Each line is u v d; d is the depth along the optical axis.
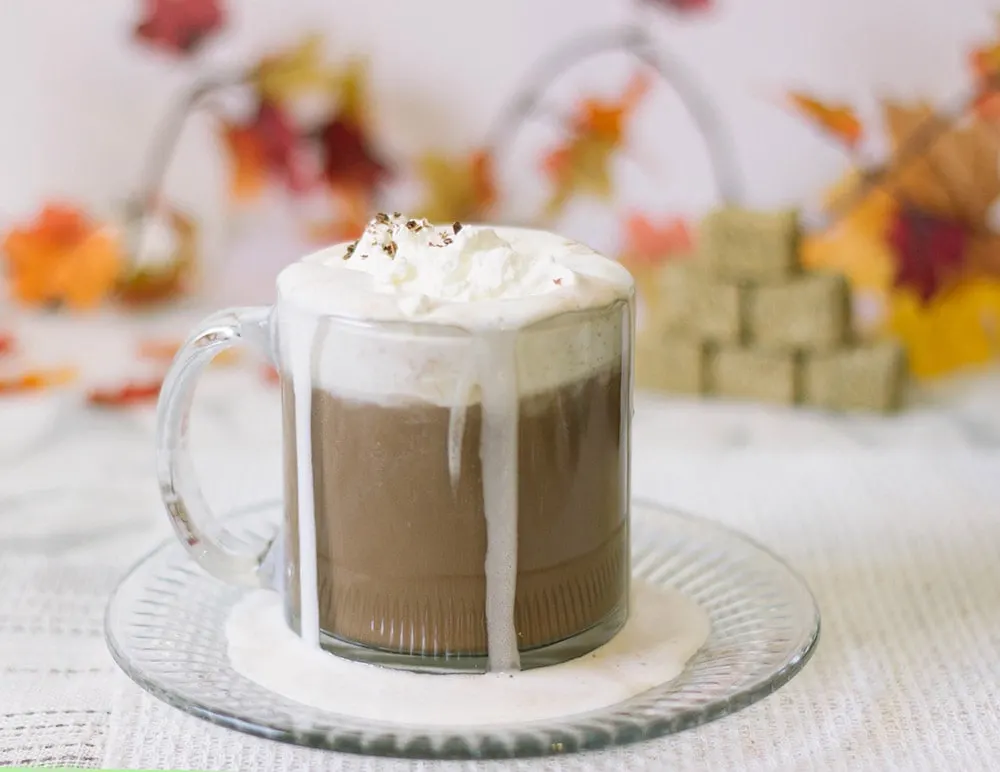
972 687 0.56
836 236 0.92
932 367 0.90
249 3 0.92
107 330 0.91
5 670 0.56
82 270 0.94
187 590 0.59
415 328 0.52
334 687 0.53
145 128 0.94
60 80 0.93
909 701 0.55
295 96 0.93
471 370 0.52
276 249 0.95
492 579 0.54
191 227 0.95
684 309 0.81
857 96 0.90
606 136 0.93
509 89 0.92
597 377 0.54
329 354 0.53
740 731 0.54
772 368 0.80
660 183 0.93
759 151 0.92
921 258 0.91
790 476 0.71
